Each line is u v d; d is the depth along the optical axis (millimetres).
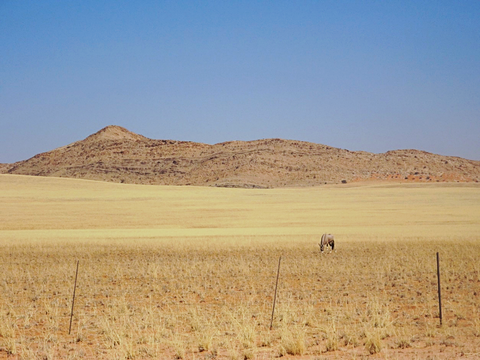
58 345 17469
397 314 21578
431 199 143625
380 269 36531
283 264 41000
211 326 19266
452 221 95188
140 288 30125
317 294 27156
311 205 131375
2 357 16000
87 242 62562
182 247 56531
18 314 22812
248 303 23500
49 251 54031
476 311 21984
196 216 109188
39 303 25859
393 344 16375
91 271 37250
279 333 17797
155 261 45188
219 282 31891
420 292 27297
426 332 17578
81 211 114625
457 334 17422
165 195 152125
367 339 16109
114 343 17359
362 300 25016
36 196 140625
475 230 76250
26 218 103125
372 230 79688
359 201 141625
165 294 28141
